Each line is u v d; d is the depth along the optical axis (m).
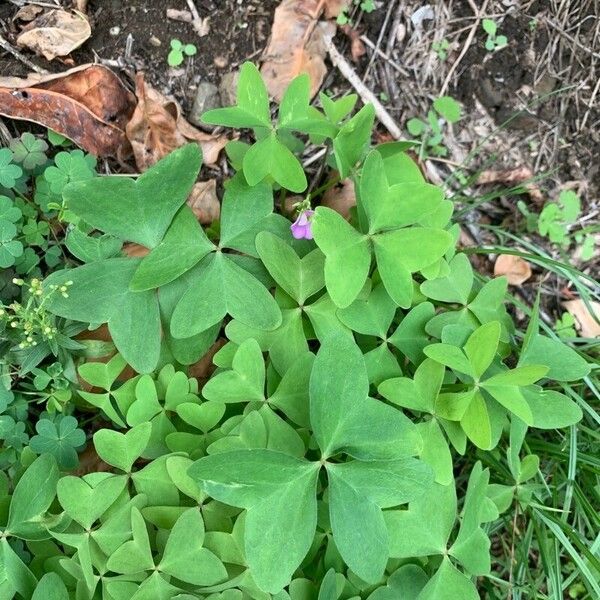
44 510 0.21
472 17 0.31
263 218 0.23
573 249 0.34
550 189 0.33
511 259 0.33
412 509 0.22
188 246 0.23
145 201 0.22
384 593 0.22
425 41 0.31
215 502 0.22
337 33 0.30
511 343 0.27
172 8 0.28
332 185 0.29
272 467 0.19
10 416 0.24
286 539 0.19
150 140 0.28
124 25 0.28
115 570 0.20
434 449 0.22
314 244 0.25
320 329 0.23
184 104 0.28
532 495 0.28
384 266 0.22
